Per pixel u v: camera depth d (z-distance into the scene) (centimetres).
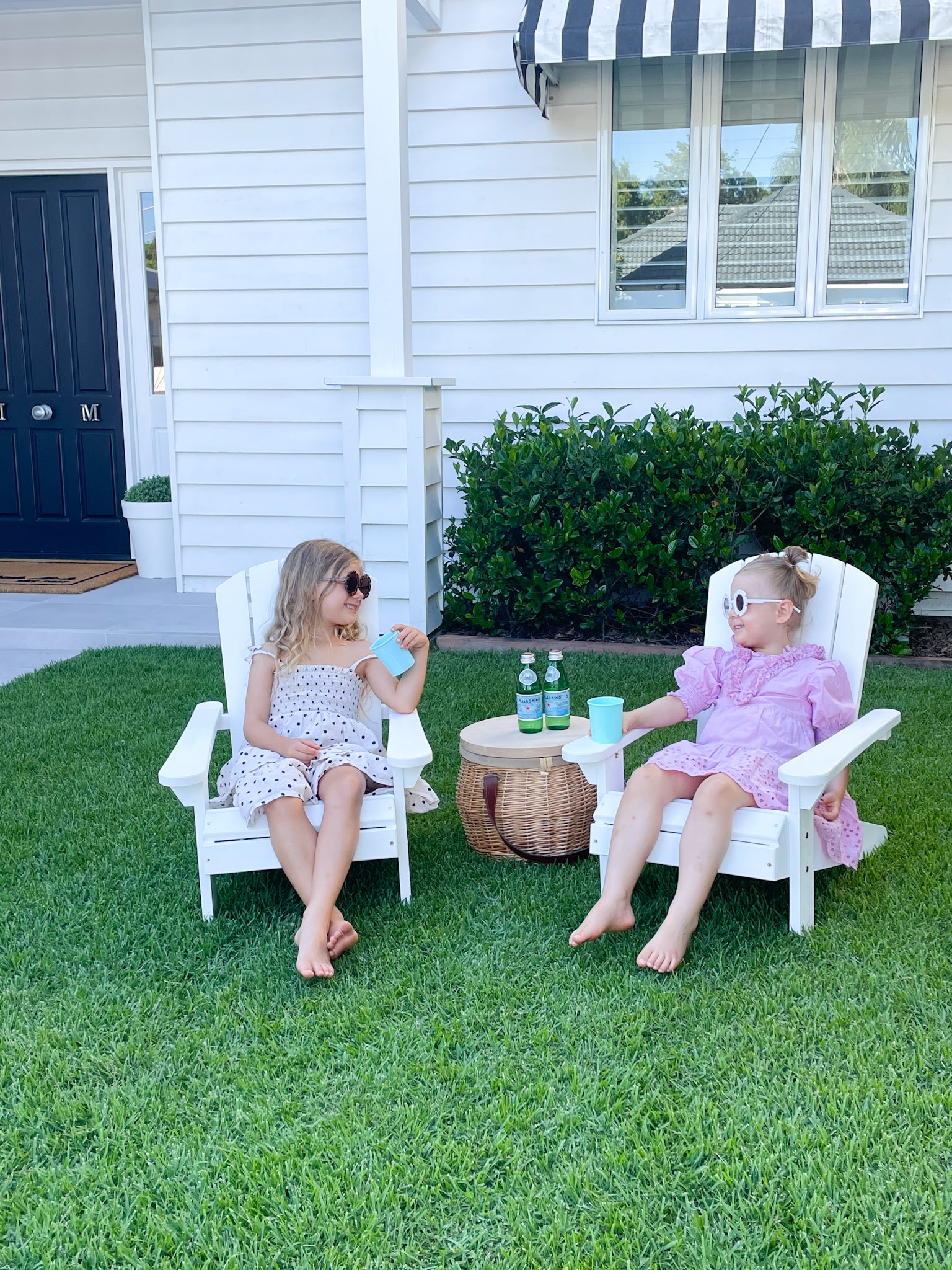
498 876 326
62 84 771
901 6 536
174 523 727
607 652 577
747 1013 247
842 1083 220
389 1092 223
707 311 654
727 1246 183
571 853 335
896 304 638
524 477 588
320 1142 208
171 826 367
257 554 724
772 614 319
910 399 640
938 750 416
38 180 795
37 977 274
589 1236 185
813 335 643
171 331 708
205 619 647
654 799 285
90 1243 187
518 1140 208
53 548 845
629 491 582
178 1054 238
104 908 309
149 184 781
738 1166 196
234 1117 217
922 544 552
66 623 637
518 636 617
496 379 679
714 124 633
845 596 335
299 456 709
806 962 267
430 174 662
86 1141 213
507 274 666
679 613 588
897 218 632
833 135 625
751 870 274
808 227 634
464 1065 230
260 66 671
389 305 573
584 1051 234
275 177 681
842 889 306
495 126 652
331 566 330
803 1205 188
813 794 271
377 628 369
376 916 302
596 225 652
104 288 803
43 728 472
